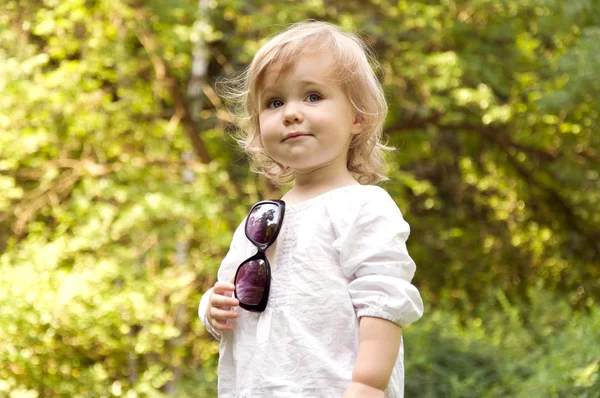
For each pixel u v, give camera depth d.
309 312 2.26
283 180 2.86
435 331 6.35
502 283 11.96
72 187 10.98
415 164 12.82
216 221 10.24
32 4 10.27
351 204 2.33
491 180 12.31
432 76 10.87
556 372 5.01
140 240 10.23
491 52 10.48
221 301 2.37
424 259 12.30
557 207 12.20
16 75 9.54
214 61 11.83
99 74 10.66
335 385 2.20
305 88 2.39
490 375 5.79
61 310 8.16
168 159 10.38
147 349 8.91
